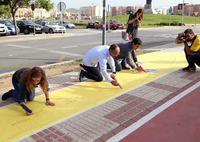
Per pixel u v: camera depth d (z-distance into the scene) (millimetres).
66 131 3068
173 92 4457
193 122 3275
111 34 21484
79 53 10156
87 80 5402
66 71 6527
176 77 5473
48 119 3430
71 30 29672
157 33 22562
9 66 7441
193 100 4047
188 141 2814
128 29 7707
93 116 3496
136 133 2998
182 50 10102
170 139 2859
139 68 5707
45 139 2879
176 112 3588
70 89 4766
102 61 4371
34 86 3459
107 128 3129
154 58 8109
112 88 4785
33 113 3631
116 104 3934
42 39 17047
